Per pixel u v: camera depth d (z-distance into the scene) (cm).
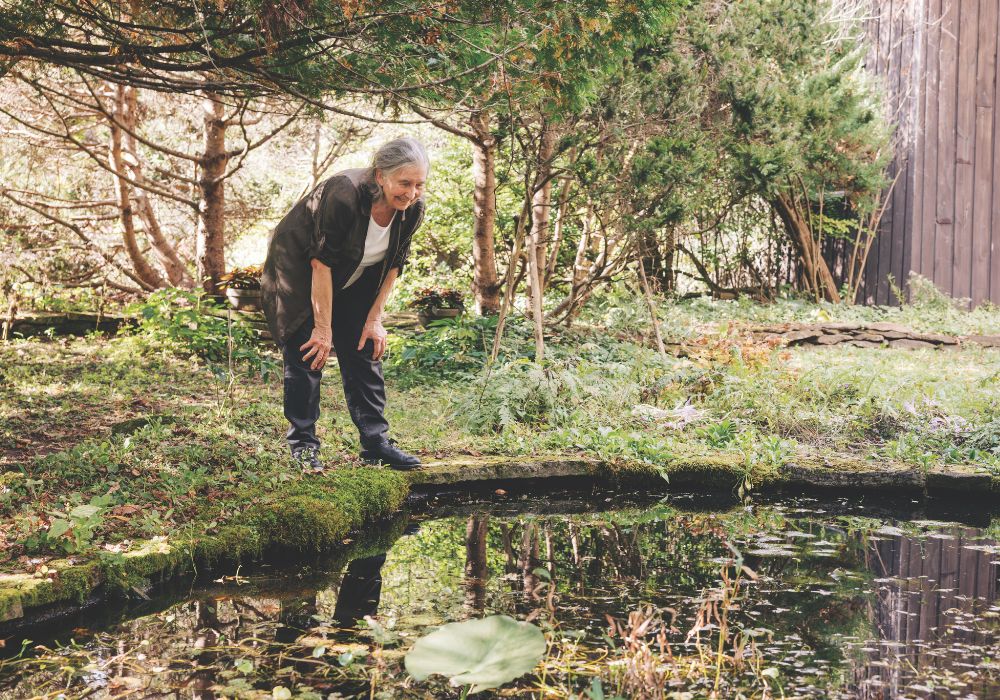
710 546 389
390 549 381
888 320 1155
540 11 388
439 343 772
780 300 1223
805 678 249
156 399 582
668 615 300
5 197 1066
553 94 440
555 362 639
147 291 1073
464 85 444
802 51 1054
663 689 234
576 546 387
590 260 893
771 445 522
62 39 413
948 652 269
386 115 1063
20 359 694
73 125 1117
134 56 404
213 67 418
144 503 371
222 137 949
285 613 299
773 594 323
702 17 867
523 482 488
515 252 691
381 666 254
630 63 735
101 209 1220
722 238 1394
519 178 930
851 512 459
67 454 416
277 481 411
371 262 421
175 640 275
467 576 342
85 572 299
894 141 1338
